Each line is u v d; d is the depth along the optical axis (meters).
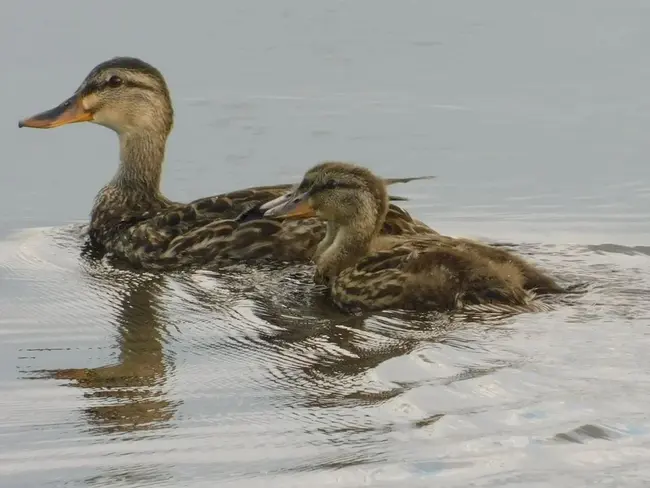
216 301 13.89
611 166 19.14
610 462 9.60
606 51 24.56
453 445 9.96
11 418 10.83
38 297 14.19
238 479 9.57
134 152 16.67
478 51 24.70
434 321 12.69
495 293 12.88
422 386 11.09
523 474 9.47
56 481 9.60
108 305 13.87
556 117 21.36
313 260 14.88
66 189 18.59
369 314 13.09
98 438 10.38
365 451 9.95
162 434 10.45
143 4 27.17
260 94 22.41
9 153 20.11
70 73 23.05
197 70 23.61
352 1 27.55
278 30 25.83
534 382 11.02
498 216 17.16
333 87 22.83
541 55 24.45
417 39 25.38
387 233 14.73
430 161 19.48
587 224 16.70
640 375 11.11
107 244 16.03
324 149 19.98
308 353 12.20
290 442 10.18
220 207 15.45
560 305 12.88
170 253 15.23
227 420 10.69
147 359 12.23
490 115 21.48
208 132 20.70
